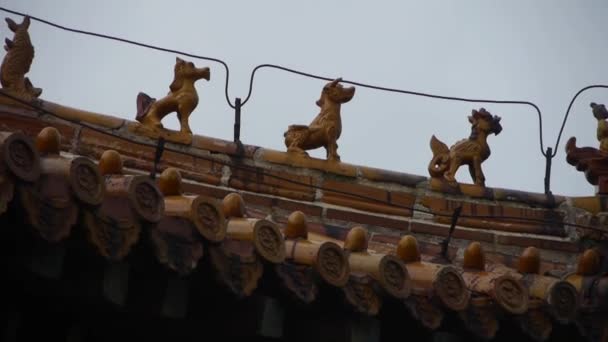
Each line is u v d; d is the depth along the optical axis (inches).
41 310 408.5
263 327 416.5
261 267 406.9
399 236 561.9
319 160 559.8
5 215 359.3
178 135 538.9
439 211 573.3
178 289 405.7
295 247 420.2
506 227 581.0
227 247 404.5
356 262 429.7
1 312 400.8
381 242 555.5
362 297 421.1
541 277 469.7
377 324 431.5
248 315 418.3
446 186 578.9
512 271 498.3
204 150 543.2
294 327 428.5
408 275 430.0
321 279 416.2
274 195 547.5
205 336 429.7
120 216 379.6
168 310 405.4
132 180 382.6
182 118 543.5
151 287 404.2
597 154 601.6
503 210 583.2
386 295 425.4
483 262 470.0
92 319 418.9
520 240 579.2
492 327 446.6
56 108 518.6
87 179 370.6
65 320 413.1
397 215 566.3
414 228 565.0
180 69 548.4
